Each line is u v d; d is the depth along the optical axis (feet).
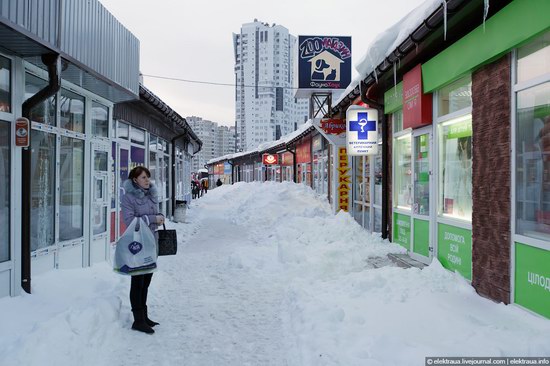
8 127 14.57
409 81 22.18
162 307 16.42
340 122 37.52
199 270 23.09
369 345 11.24
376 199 31.35
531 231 13.05
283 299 17.40
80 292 16.60
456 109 18.60
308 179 71.20
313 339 12.15
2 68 14.33
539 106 12.85
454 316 12.91
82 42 16.97
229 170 158.71
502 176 14.19
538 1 12.01
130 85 22.61
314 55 41.73
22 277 14.87
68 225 19.74
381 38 22.97
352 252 23.90
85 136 20.97
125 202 13.91
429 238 20.93
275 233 34.09
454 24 15.99
